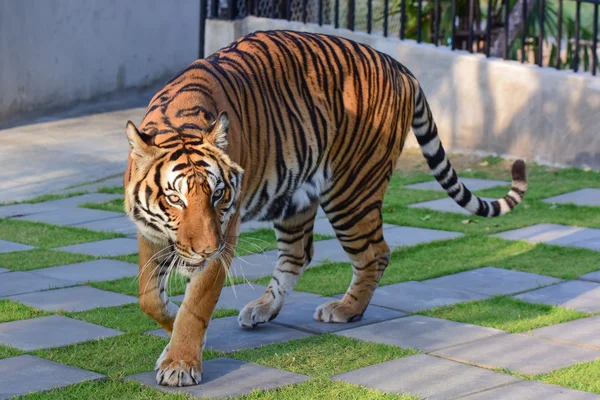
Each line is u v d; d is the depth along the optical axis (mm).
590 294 6816
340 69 6176
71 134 13602
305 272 7484
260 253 8188
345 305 6246
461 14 14734
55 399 4680
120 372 5129
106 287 6973
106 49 16016
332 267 7645
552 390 4898
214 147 4812
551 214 9469
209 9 14852
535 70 11711
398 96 6438
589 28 14008
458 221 9281
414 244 8344
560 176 11180
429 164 6855
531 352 5543
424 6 15055
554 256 7914
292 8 14250
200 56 14008
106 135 13594
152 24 16875
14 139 13211
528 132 11852
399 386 4961
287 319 6293
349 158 6230
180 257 4738
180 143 4793
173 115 5062
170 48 17375
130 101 16266
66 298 6676
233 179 4871
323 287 7055
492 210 6766
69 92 15422
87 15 15570
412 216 9539
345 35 13094
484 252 8070
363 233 6289
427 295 6836
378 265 6328
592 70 11500
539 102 11711
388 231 8930
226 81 5520
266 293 6266
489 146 12211
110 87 16203
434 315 6336
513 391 4887
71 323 6062
